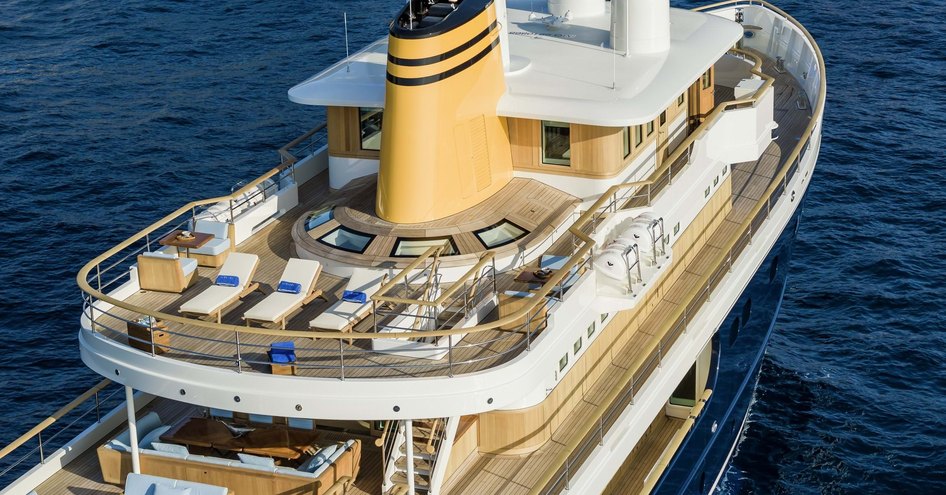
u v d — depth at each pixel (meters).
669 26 31.97
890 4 71.69
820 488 34.19
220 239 27.53
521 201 27.88
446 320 24.41
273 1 74.75
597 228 27.44
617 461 25.36
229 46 67.94
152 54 66.94
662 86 29.08
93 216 48.97
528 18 34.41
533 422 24.38
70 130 57.03
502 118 28.12
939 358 40.09
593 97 28.09
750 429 36.62
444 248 25.91
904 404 37.81
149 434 24.42
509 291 24.48
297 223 27.97
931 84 60.91
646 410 26.42
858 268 45.34
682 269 30.61
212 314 24.66
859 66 63.19
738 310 32.06
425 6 26.83
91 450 25.66
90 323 24.56
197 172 52.72
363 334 21.78
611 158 28.05
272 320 23.88
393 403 22.00
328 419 23.61
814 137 37.09
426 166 26.22
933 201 49.78
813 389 38.56
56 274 44.78
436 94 25.77
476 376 22.22
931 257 45.94
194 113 58.91
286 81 62.72
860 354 40.41
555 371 24.34
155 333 23.14
